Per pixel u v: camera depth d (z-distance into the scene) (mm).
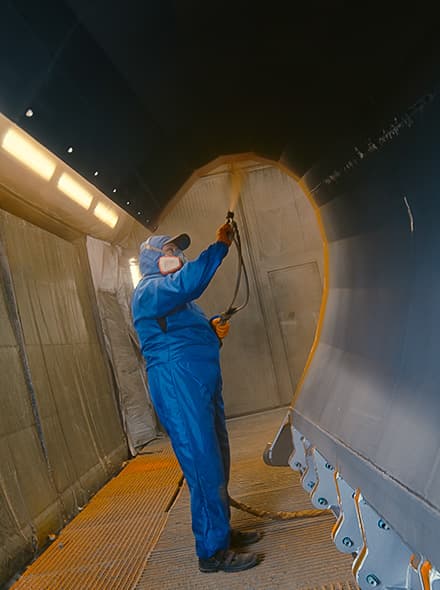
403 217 1884
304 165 2824
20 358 4246
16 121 2354
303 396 3264
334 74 1968
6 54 2008
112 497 4777
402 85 1604
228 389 8570
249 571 2619
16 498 3557
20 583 3102
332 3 1654
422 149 1604
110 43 2174
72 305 5867
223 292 8656
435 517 1234
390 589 1729
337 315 2932
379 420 1866
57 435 4590
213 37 2078
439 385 1510
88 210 5953
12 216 4680
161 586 2688
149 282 2838
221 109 2652
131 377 7258
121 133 2908
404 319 1882
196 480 2748
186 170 3791
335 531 2107
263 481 4277
